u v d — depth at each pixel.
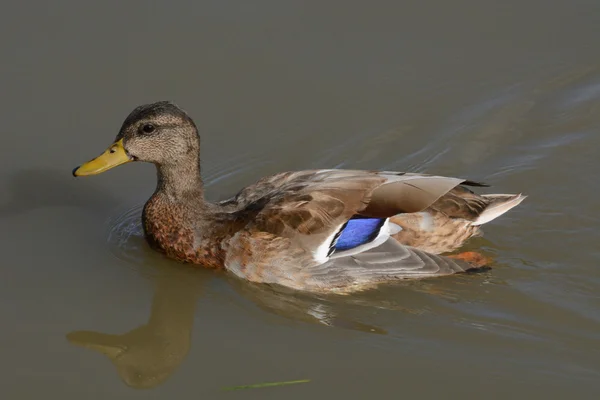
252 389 11.18
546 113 16.77
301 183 13.05
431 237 12.94
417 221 12.81
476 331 12.08
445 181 12.66
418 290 12.84
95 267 13.52
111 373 11.60
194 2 18.95
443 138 16.38
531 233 13.95
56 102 16.77
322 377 11.34
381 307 12.60
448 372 11.38
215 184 15.46
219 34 18.23
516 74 17.66
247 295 12.91
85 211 14.83
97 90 17.03
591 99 16.95
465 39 18.42
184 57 17.75
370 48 18.14
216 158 16.02
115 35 18.11
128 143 13.11
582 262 13.34
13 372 11.49
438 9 19.11
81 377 11.52
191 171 13.23
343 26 18.61
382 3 19.20
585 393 10.99
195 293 13.02
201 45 17.98
